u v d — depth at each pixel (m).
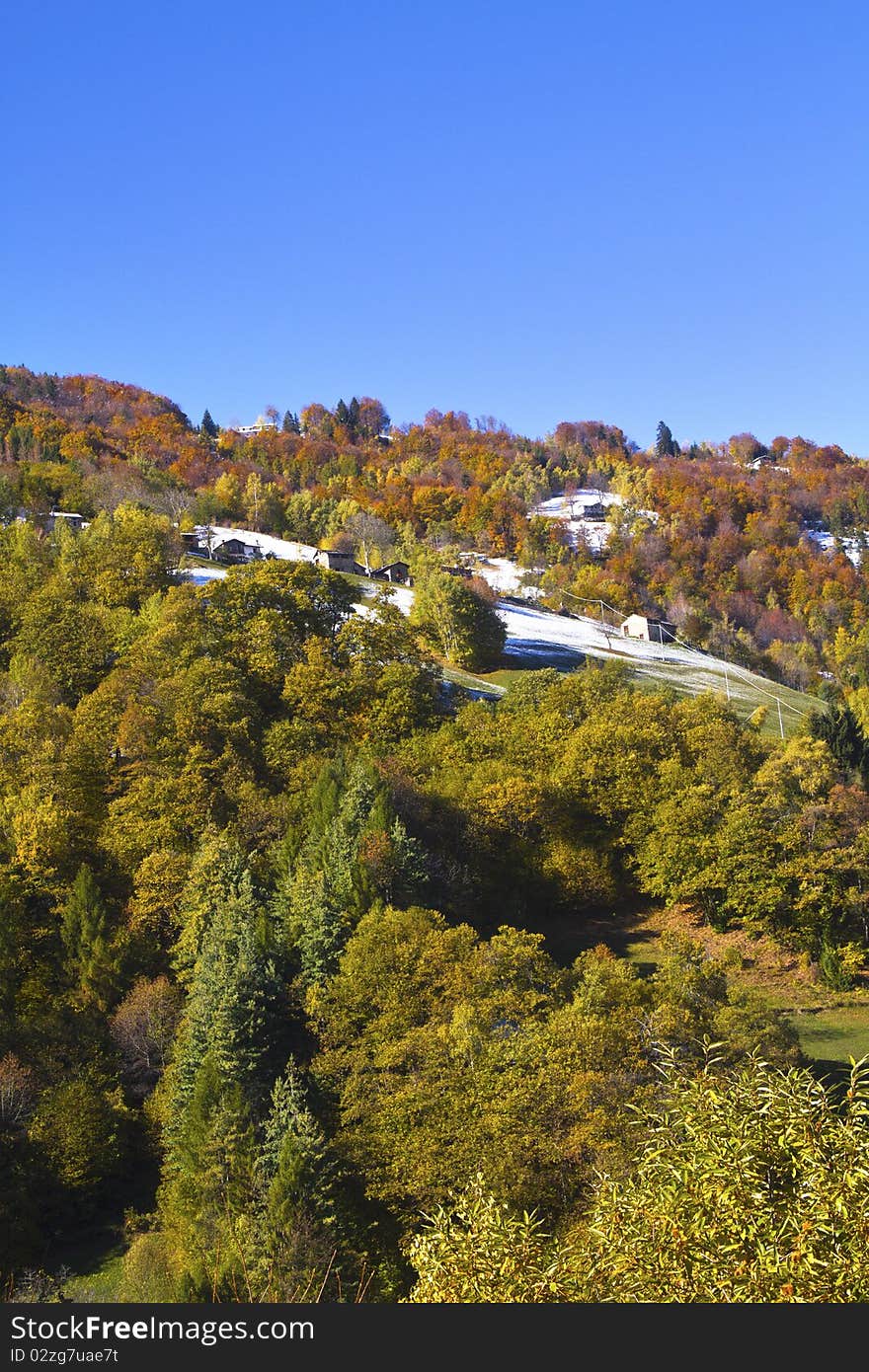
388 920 63.03
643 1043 50.19
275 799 84.50
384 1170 46.97
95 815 87.00
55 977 69.69
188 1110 53.19
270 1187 45.03
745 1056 51.38
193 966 68.44
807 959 76.44
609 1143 43.53
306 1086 55.16
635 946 79.56
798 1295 16.23
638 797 90.69
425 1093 49.22
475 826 85.44
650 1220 17.75
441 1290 19.05
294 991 62.66
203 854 73.88
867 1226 16.41
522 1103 46.22
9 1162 53.91
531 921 83.19
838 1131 17.45
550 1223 42.44
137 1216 52.78
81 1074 60.41
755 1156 17.69
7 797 85.19
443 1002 56.22
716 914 82.50
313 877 70.69
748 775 90.75
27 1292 45.00
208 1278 39.59
